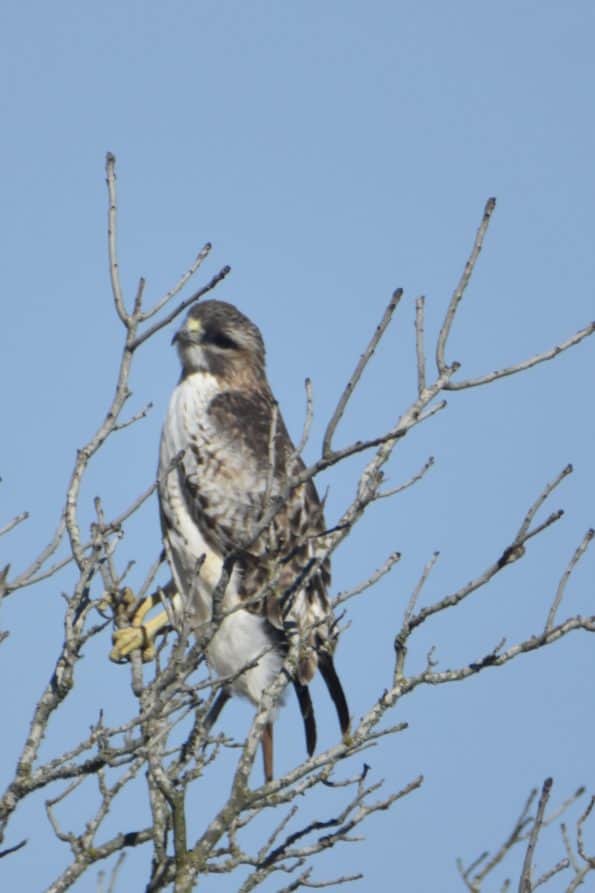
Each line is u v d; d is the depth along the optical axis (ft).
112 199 33.65
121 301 33.14
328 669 45.73
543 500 31.99
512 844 30.81
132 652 34.86
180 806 32.09
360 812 33.96
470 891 30.40
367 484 33.50
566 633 32.91
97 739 31.71
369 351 30.27
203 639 31.83
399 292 30.30
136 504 32.78
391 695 33.17
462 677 33.09
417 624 33.04
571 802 31.63
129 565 33.06
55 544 31.83
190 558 48.70
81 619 32.30
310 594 46.16
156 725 32.09
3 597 30.71
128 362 33.04
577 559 33.17
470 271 33.83
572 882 30.76
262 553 47.16
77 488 32.76
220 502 48.75
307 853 33.71
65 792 32.07
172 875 32.73
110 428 32.91
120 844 32.58
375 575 34.06
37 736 31.91
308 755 45.21
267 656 45.57
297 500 48.47
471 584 32.53
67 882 31.73
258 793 32.76
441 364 33.63
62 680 31.91
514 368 33.42
